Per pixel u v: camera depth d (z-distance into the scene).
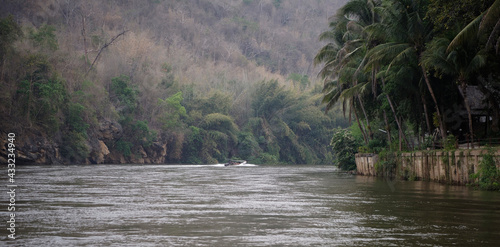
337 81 48.56
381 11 34.06
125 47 98.94
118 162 83.69
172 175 42.03
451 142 30.69
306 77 135.12
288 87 115.81
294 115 115.75
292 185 30.41
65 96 70.31
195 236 12.79
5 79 63.28
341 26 46.56
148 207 18.30
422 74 34.53
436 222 15.08
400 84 35.44
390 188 27.59
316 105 120.69
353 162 56.38
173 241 12.16
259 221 15.17
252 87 115.00
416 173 35.00
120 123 84.62
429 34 32.94
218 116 101.06
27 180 32.12
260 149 107.50
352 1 43.19
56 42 76.81
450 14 27.09
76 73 78.25
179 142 95.38
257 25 168.25
